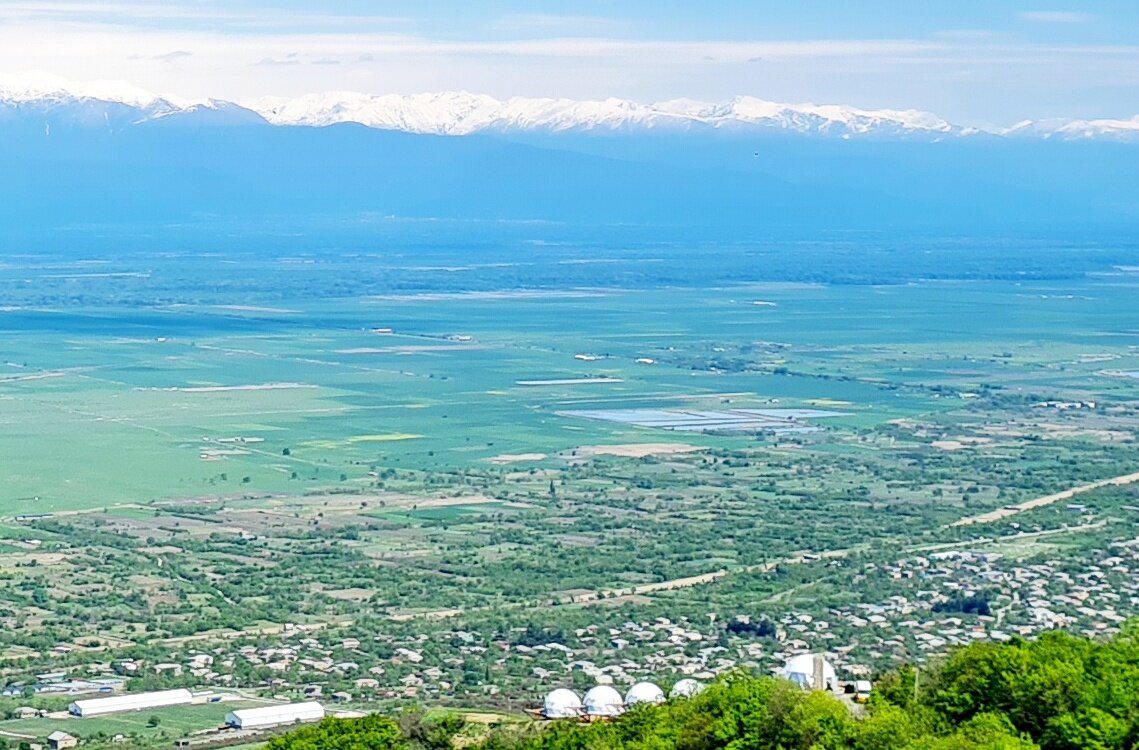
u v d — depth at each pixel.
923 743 165.88
